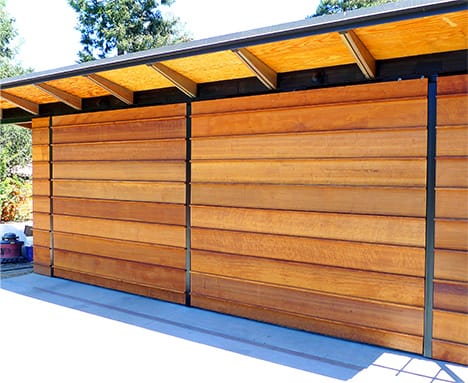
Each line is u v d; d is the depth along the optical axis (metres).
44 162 6.15
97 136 5.51
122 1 18.14
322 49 3.44
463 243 3.28
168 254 4.93
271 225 4.20
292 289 4.10
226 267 4.49
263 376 3.16
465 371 3.22
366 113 3.67
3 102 6.00
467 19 2.75
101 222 5.54
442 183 3.35
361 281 3.74
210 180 4.57
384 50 3.35
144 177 5.09
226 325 4.20
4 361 3.40
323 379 3.11
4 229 9.20
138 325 4.20
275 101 4.13
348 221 3.79
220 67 4.05
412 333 3.51
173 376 3.16
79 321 4.32
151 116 4.98
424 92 3.40
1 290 5.46
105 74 4.43
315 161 3.94
